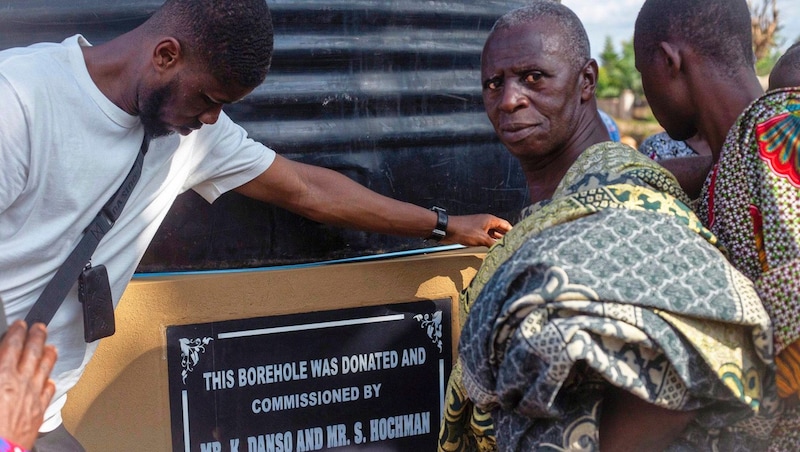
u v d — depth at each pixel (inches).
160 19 58.4
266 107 77.1
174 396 75.6
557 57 54.5
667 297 44.1
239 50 57.1
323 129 78.7
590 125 57.8
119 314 73.7
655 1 54.6
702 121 53.9
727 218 49.3
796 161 46.3
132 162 62.4
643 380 44.1
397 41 80.8
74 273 60.4
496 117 57.3
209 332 76.0
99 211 61.8
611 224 46.8
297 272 77.9
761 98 48.9
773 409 47.0
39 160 56.9
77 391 73.9
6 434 44.0
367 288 80.1
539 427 48.6
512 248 53.3
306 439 79.6
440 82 83.7
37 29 73.7
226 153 70.5
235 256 78.7
